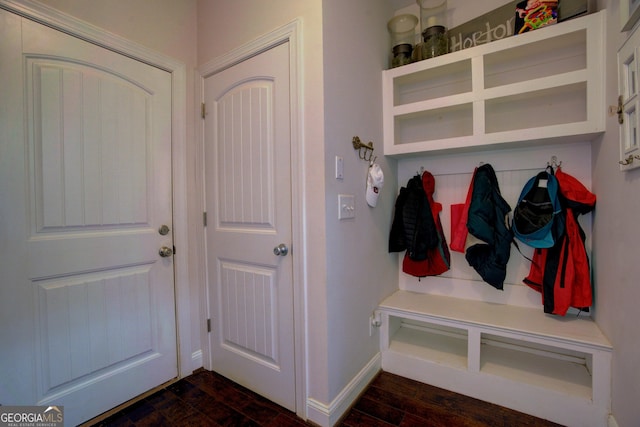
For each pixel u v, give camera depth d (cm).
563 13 145
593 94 135
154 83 163
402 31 200
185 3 178
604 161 135
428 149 178
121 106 150
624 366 113
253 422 139
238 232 164
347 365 149
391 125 188
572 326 147
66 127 132
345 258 147
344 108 146
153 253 164
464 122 189
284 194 145
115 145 148
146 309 161
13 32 118
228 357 174
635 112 101
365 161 167
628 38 105
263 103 150
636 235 103
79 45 135
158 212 166
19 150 120
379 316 182
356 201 158
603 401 128
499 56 166
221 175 171
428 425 136
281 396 150
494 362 165
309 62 133
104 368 145
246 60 157
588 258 155
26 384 122
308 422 139
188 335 179
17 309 120
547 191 162
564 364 162
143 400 156
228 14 165
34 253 124
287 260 145
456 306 180
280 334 150
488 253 172
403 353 177
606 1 129
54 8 127
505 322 153
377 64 182
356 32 158
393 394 159
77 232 136
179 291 175
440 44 177
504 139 156
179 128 174
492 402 151
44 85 126
